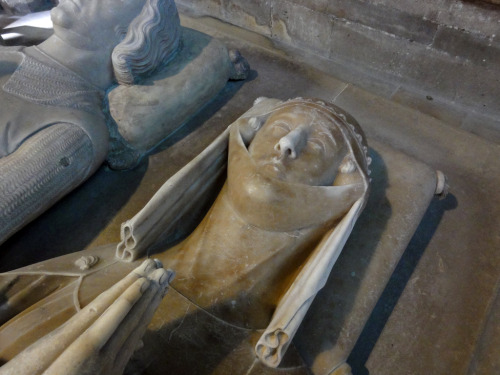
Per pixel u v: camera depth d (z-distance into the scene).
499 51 2.58
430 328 1.92
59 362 0.85
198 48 2.78
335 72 3.39
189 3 4.03
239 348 1.49
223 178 1.93
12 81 2.14
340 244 1.53
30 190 2.01
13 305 1.53
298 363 1.54
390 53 3.10
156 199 1.62
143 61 2.43
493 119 2.96
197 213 1.89
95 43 2.33
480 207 2.34
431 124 2.73
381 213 2.00
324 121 1.70
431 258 2.15
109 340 0.93
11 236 2.25
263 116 1.85
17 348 1.29
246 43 3.46
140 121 2.49
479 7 2.47
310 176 1.61
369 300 1.77
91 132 2.23
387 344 1.88
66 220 2.35
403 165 2.18
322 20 3.24
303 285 1.42
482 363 1.70
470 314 1.95
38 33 3.38
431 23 2.73
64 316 1.38
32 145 2.05
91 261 1.65
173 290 1.60
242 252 1.61
